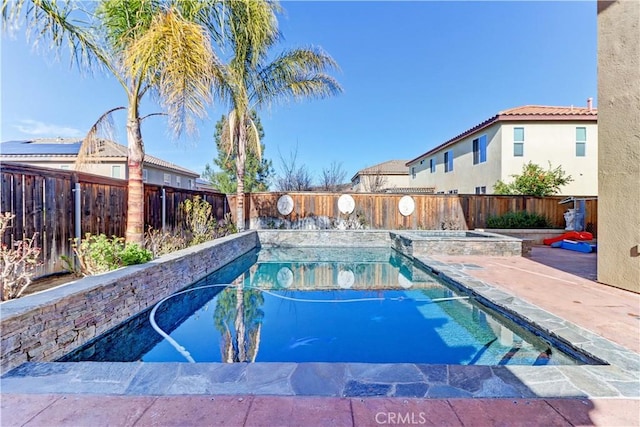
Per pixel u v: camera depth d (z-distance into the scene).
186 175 24.89
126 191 7.32
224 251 8.90
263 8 8.57
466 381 2.63
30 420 2.13
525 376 2.71
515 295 5.17
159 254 7.36
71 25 5.36
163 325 5.04
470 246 9.48
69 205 5.76
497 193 14.68
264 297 6.59
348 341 4.35
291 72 11.65
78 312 3.63
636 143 5.05
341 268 9.54
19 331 2.88
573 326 3.83
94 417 2.16
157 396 2.41
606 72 5.51
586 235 11.23
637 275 5.10
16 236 4.77
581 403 2.35
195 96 5.26
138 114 5.96
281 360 3.83
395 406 2.30
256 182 21.41
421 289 7.09
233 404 2.31
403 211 14.66
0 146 18.12
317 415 2.19
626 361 2.97
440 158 21.77
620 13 5.23
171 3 5.65
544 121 14.80
